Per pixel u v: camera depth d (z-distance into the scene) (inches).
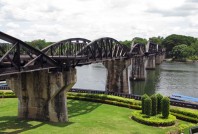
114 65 3804.1
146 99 1964.8
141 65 5226.4
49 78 1768.0
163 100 1914.4
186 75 5772.6
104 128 1717.5
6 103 2497.5
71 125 1739.7
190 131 1652.3
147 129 1752.0
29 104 1849.2
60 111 1811.0
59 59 1807.3
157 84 4722.0
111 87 3816.4
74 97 2714.1
